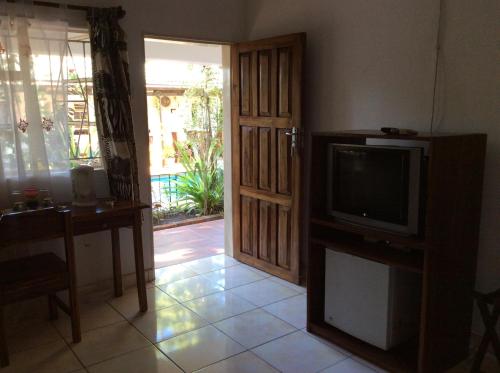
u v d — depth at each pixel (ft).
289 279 11.90
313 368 8.02
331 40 10.73
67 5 9.93
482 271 8.27
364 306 8.38
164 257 14.12
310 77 11.42
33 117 9.54
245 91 12.39
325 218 8.93
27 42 9.33
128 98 10.64
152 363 8.16
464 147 7.32
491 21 7.75
